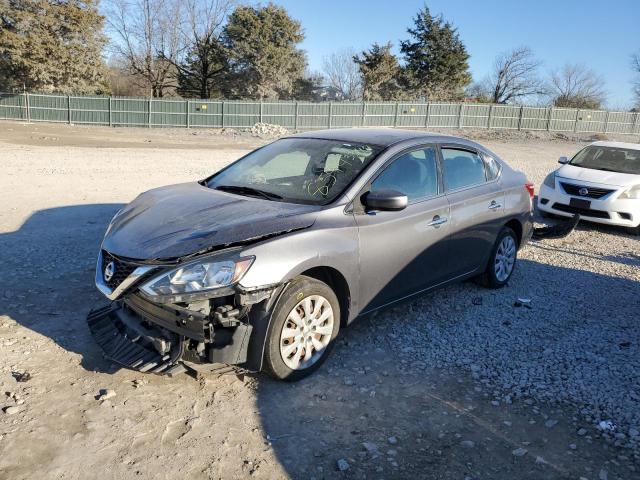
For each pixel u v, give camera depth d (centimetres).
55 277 561
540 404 383
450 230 512
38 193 1000
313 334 400
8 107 3609
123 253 370
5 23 3872
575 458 329
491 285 606
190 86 5603
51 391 361
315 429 344
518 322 523
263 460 313
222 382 389
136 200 466
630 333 509
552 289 628
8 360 394
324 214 409
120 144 2386
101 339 400
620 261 770
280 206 418
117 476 292
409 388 396
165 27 5216
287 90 5622
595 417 370
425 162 504
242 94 5500
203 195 447
